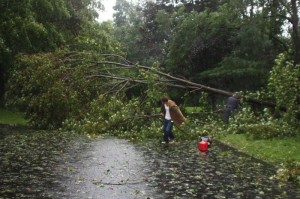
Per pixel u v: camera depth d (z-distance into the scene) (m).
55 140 15.72
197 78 29.20
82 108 18.98
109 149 13.70
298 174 9.09
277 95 15.63
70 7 32.12
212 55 29.36
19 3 25.56
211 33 26.97
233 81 28.22
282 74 15.45
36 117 19.72
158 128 17.28
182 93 23.64
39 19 27.28
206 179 9.03
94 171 9.67
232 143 15.54
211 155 12.78
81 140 16.08
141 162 11.19
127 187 8.12
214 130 17.00
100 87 19.42
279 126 15.60
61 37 28.34
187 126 17.20
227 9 25.53
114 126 18.11
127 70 22.31
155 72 18.77
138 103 18.33
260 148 13.44
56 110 19.02
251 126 16.02
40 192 7.48
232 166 10.74
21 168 9.77
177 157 12.28
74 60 19.47
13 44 25.31
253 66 26.08
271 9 22.72
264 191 8.01
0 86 29.09
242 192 7.88
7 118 25.83
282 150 12.49
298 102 16.56
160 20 30.12
